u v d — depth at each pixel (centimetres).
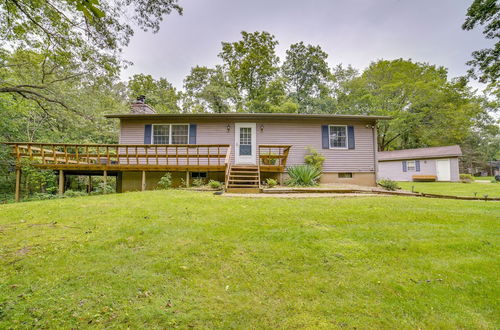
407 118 2117
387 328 171
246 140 1015
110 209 488
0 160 905
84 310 189
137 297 207
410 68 2136
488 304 198
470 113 2138
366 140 1030
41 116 1312
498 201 688
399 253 296
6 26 550
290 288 222
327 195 679
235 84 2481
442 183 1673
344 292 215
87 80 893
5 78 873
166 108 2500
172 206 518
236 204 543
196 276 243
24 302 197
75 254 286
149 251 297
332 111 2383
